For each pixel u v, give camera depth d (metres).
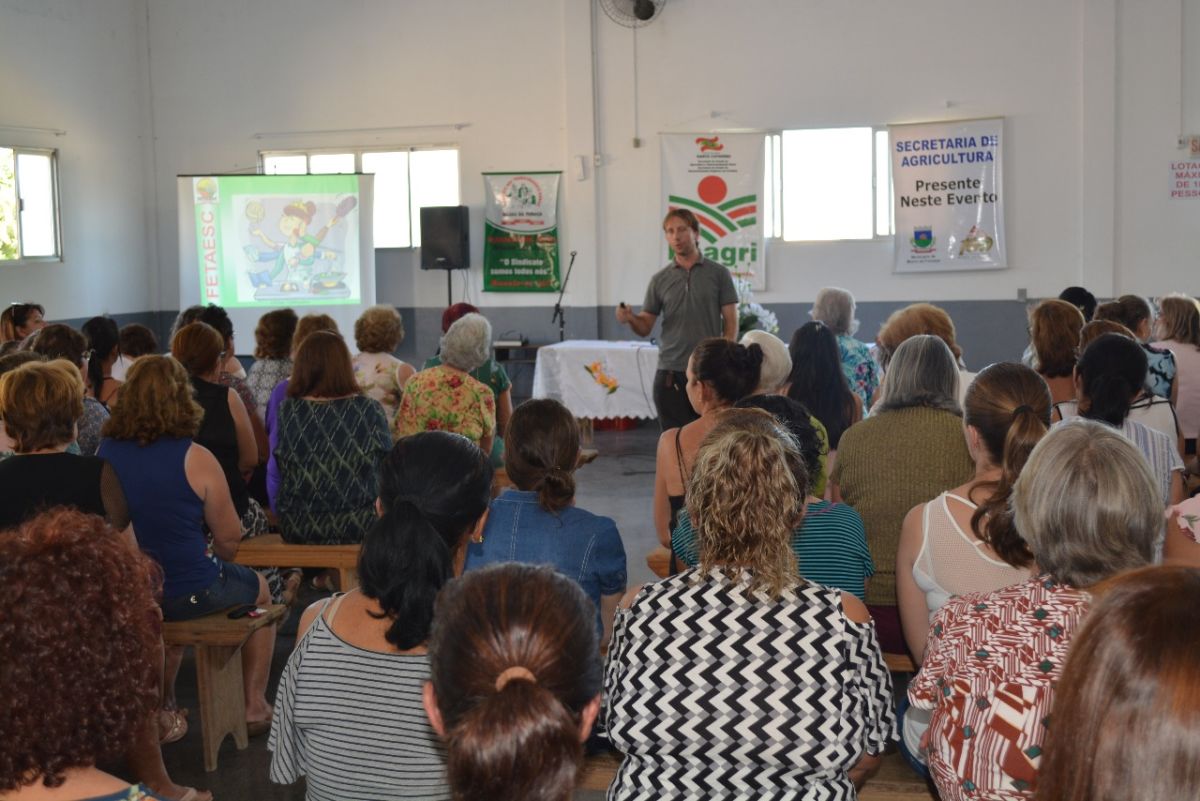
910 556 2.32
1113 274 9.70
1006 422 2.27
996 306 9.98
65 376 2.87
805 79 10.07
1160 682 0.95
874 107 9.98
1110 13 9.48
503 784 1.04
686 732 1.71
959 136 9.84
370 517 3.74
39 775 1.12
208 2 11.00
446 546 1.83
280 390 4.57
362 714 1.79
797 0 10.02
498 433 5.28
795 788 1.70
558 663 1.16
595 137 10.41
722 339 3.33
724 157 10.24
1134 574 1.03
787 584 1.75
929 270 10.04
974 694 1.64
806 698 1.69
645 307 5.66
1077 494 1.64
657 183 10.37
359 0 10.74
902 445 2.94
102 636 1.14
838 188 10.16
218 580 3.29
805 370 3.95
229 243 10.74
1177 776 0.95
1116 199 9.68
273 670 4.13
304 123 10.95
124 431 3.18
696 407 3.38
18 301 9.51
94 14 10.48
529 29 10.46
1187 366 4.79
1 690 1.10
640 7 10.18
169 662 3.49
